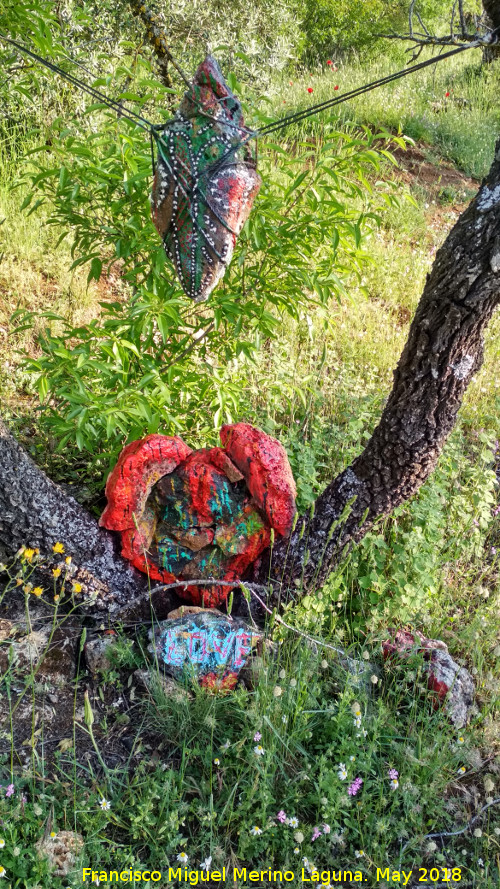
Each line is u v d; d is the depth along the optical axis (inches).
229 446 123.8
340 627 136.0
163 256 119.1
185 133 81.3
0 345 187.0
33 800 100.3
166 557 126.3
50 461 155.8
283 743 105.1
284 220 124.6
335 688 122.9
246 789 103.0
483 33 96.8
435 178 348.5
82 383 120.7
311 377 170.4
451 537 157.2
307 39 466.6
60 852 93.3
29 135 242.5
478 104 423.2
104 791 102.9
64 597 127.3
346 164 130.6
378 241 261.3
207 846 100.0
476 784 117.6
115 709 116.1
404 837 106.6
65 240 221.9
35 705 113.7
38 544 120.3
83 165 124.9
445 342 109.6
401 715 121.6
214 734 111.9
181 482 122.1
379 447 120.3
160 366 141.3
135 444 122.7
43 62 90.0
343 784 106.0
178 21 258.7
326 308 142.3
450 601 146.9
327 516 125.6
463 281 104.8
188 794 107.0
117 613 126.0
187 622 121.1
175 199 82.1
